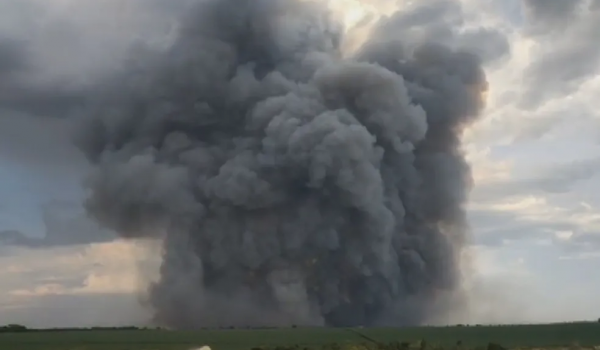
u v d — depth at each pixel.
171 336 85.06
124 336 87.38
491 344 64.81
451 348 64.19
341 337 78.12
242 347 65.50
